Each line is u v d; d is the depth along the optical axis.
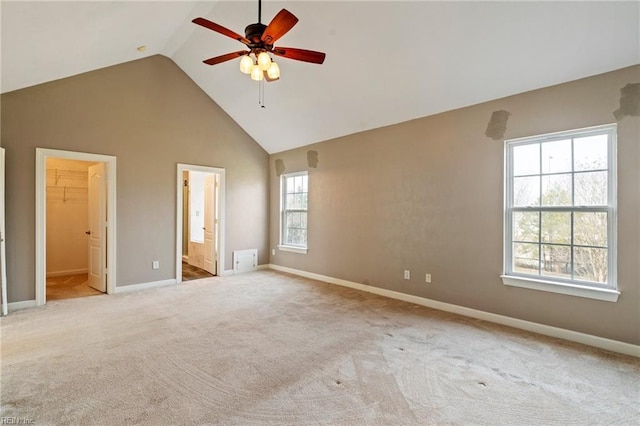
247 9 3.54
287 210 6.20
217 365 2.44
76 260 5.78
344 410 1.90
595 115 2.77
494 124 3.39
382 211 4.47
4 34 2.54
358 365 2.45
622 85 2.65
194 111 5.34
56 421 1.77
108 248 4.47
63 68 3.79
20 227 3.77
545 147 3.15
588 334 2.82
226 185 5.80
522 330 3.16
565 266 3.02
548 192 3.12
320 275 5.40
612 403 1.98
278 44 3.72
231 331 3.12
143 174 4.76
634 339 2.61
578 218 2.95
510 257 3.36
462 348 2.75
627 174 2.63
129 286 4.64
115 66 4.48
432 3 2.76
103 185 4.52
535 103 3.11
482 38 2.87
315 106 4.64
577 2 2.38
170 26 3.93
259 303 4.06
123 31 3.51
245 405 1.94
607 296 2.69
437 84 3.51
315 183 5.47
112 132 4.46
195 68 5.00
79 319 3.42
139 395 2.03
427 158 3.97
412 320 3.45
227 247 5.82
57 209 5.58
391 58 3.42
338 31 3.36
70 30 2.92
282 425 1.76
